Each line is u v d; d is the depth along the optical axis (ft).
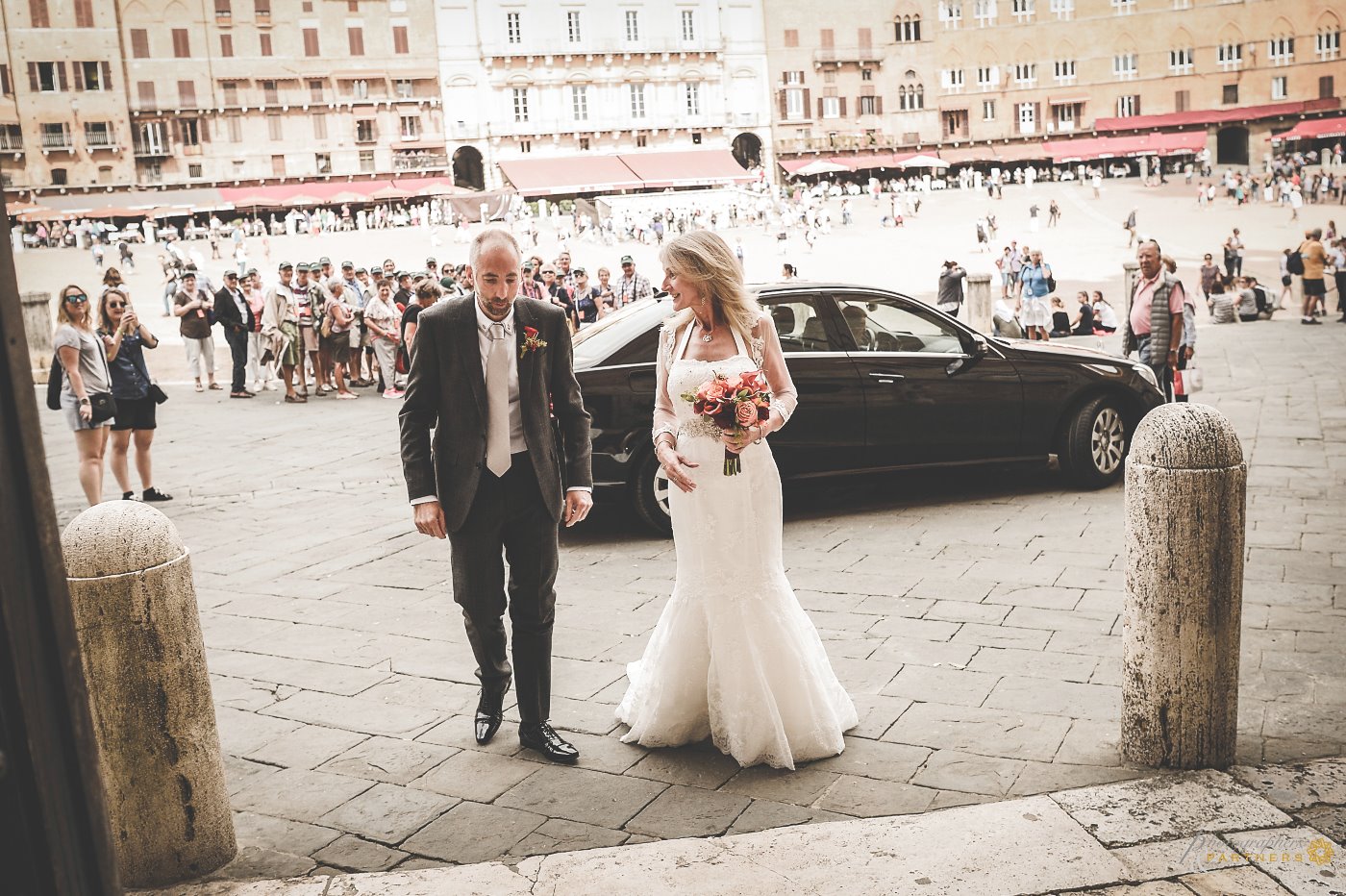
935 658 14.21
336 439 35.73
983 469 23.26
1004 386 22.94
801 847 9.43
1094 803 9.96
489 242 11.09
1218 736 10.59
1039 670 13.61
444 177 241.35
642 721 11.91
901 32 259.80
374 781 11.36
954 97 262.47
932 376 22.40
